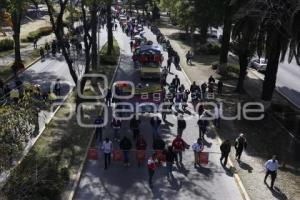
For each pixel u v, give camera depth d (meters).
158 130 26.66
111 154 22.42
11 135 14.15
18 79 34.84
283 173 21.73
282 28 28.94
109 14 49.12
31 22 79.31
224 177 21.23
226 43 43.97
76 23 65.12
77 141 24.31
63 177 19.38
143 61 40.81
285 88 40.16
